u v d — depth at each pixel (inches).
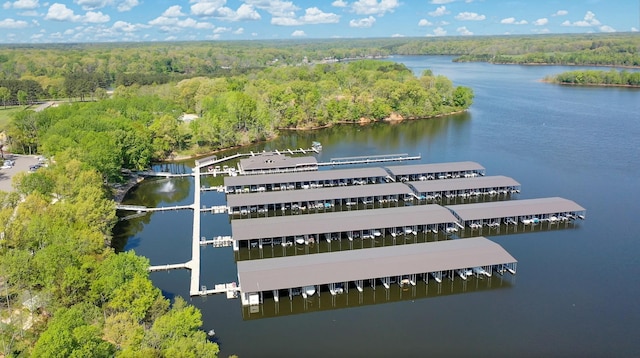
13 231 3230.8
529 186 5718.5
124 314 2511.1
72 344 2057.1
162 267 3863.2
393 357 2812.5
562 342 2923.2
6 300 2893.7
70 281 2743.6
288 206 5172.2
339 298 3457.2
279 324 3159.5
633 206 5068.9
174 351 2167.8
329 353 2851.9
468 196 5413.4
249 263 3587.6
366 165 6870.1
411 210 4566.9
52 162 5462.6
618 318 3161.9
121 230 4685.0
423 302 3395.7
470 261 3627.0
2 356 2251.5
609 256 3998.5
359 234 4411.9
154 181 6274.6
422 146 7869.1
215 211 5093.5
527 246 4195.4
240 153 7726.4
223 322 3179.1
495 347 2886.3
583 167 6441.9
